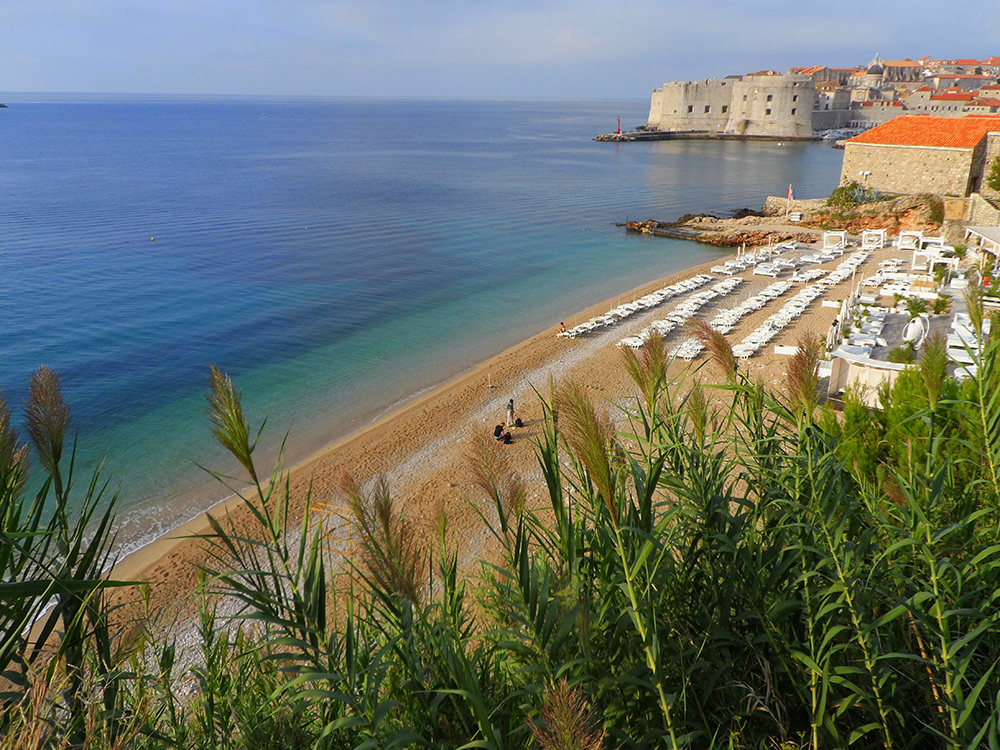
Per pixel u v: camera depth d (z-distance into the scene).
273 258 57.59
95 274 50.69
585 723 2.01
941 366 3.65
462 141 197.25
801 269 47.47
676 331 34.19
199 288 47.66
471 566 12.52
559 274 52.56
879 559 2.94
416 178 112.69
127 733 2.59
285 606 2.55
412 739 2.25
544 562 2.99
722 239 62.62
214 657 3.44
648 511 2.81
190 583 15.33
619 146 169.88
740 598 3.34
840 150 149.12
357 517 2.36
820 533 3.05
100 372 31.92
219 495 21.08
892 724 2.96
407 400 28.83
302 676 2.38
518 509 2.58
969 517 2.76
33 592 2.05
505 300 45.38
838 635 3.09
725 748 2.90
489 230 70.62
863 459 5.20
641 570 2.87
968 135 61.66
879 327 25.77
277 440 25.36
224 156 150.88
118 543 18.16
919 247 48.12
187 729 3.32
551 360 31.75
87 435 25.58
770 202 73.19
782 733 2.80
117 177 110.94
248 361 34.00
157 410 27.98
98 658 2.84
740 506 3.39
